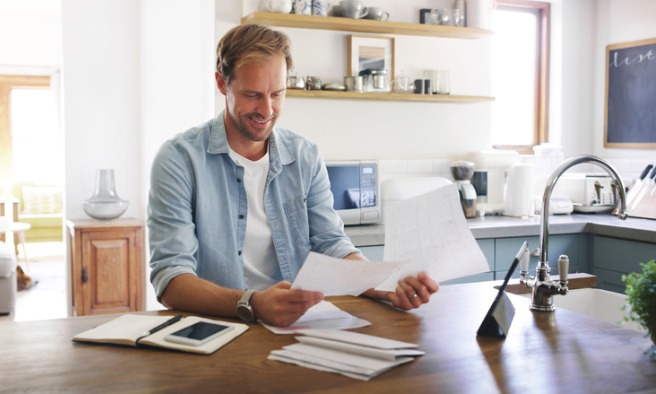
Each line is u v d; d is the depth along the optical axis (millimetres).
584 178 4246
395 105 4266
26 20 8906
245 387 1080
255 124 1677
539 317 1545
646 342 1356
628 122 4602
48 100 9289
